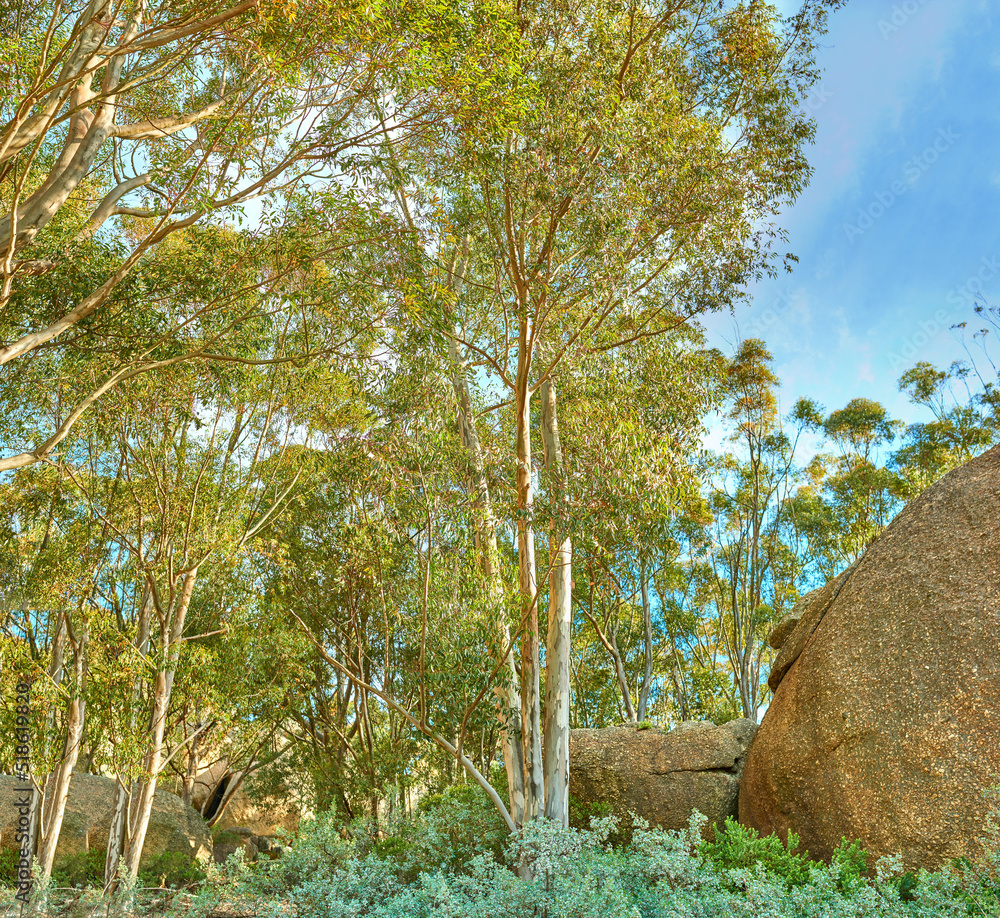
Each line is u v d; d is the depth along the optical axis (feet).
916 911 24.34
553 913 28.09
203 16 29.22
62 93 28.40
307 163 36.45
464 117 34.27
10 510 52.90
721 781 45.14
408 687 66.03
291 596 54.24
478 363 50.88
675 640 97.86
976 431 91.97
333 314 40.55
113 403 49.47
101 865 62.34
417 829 48.52
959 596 34.50
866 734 34.30
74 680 51.13
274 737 91.30
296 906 37.37
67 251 36.37
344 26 28.40
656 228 43.52
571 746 50.42
